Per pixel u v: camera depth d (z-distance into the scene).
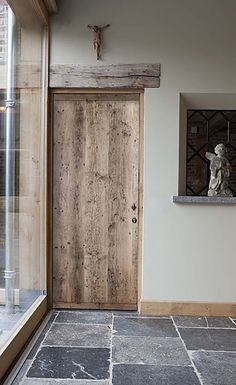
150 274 3.54
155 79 3.53
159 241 3.54
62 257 3.65
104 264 3.63
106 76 3.55
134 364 2.49
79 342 2.84
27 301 3.21
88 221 3.64
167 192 3.54
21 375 2.32
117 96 3.61
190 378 2.31
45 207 3.61
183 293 3.53
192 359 2.58
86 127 3.62
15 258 3.00
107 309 3.63
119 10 3.54
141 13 3.54
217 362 2.54
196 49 3.53
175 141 3.53
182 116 3.63
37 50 3.50
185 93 3.54
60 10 3.55
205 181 4.18
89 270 3.64
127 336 2.97
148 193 3.54
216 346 2.80
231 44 3.52
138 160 3.60
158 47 3.53
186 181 4.00
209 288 3.53
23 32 3.18
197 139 4.20
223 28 3.52
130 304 3.63
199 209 3.53
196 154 4.20
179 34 3.53
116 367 2.44
